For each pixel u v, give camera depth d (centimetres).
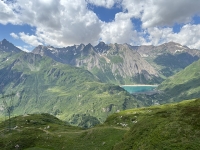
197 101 8700
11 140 10162
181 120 5694
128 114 15012
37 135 10612
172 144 4769
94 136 8656
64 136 9944
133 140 5959
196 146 4462
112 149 6688
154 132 5591
